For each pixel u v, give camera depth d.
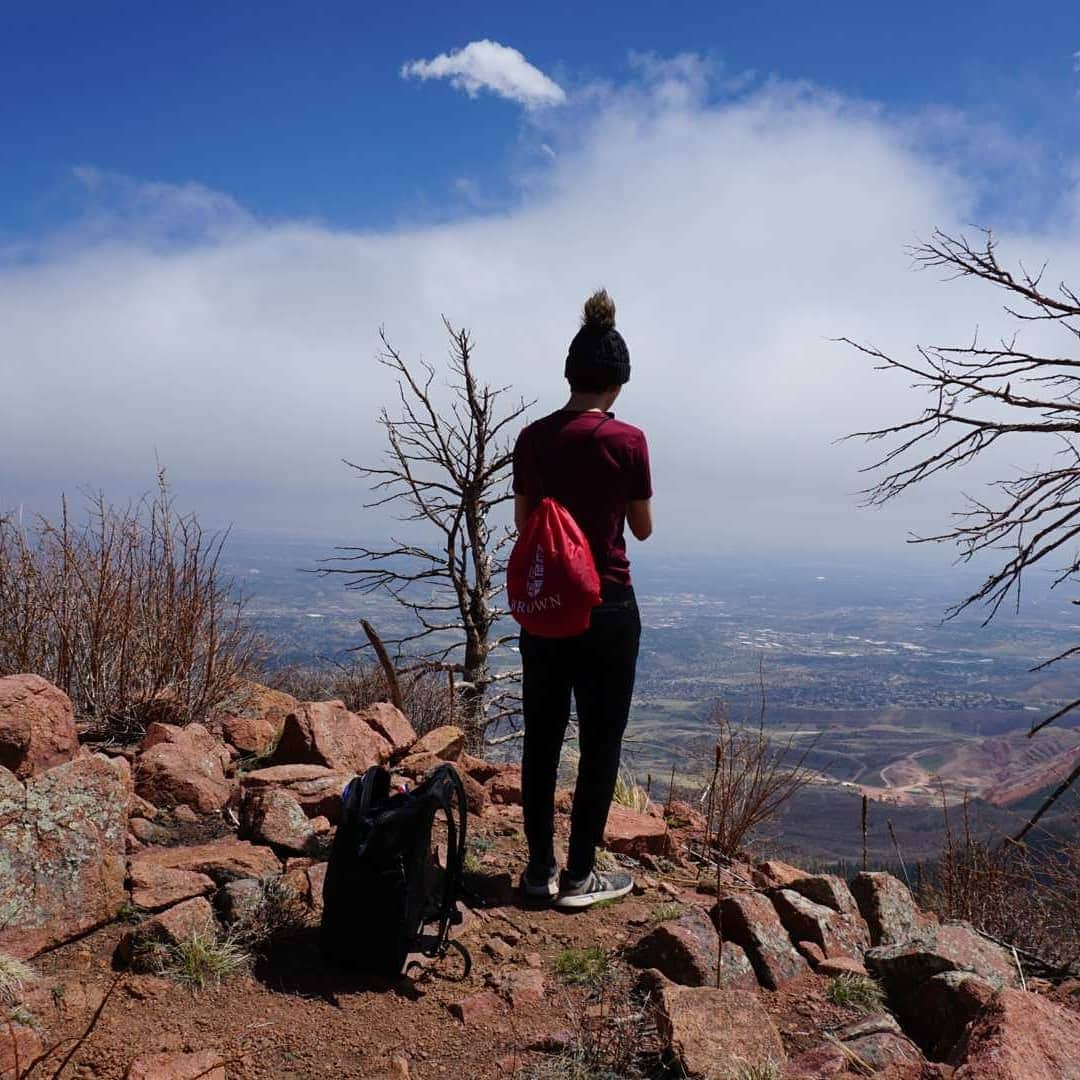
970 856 4.06
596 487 2.97
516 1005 2.41
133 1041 2.05
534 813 3.15
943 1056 2.27
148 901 2.61
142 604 4.53
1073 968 3.01
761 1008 2.22
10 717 3.04
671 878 3.72
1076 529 4.35
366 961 2.49
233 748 4.43
